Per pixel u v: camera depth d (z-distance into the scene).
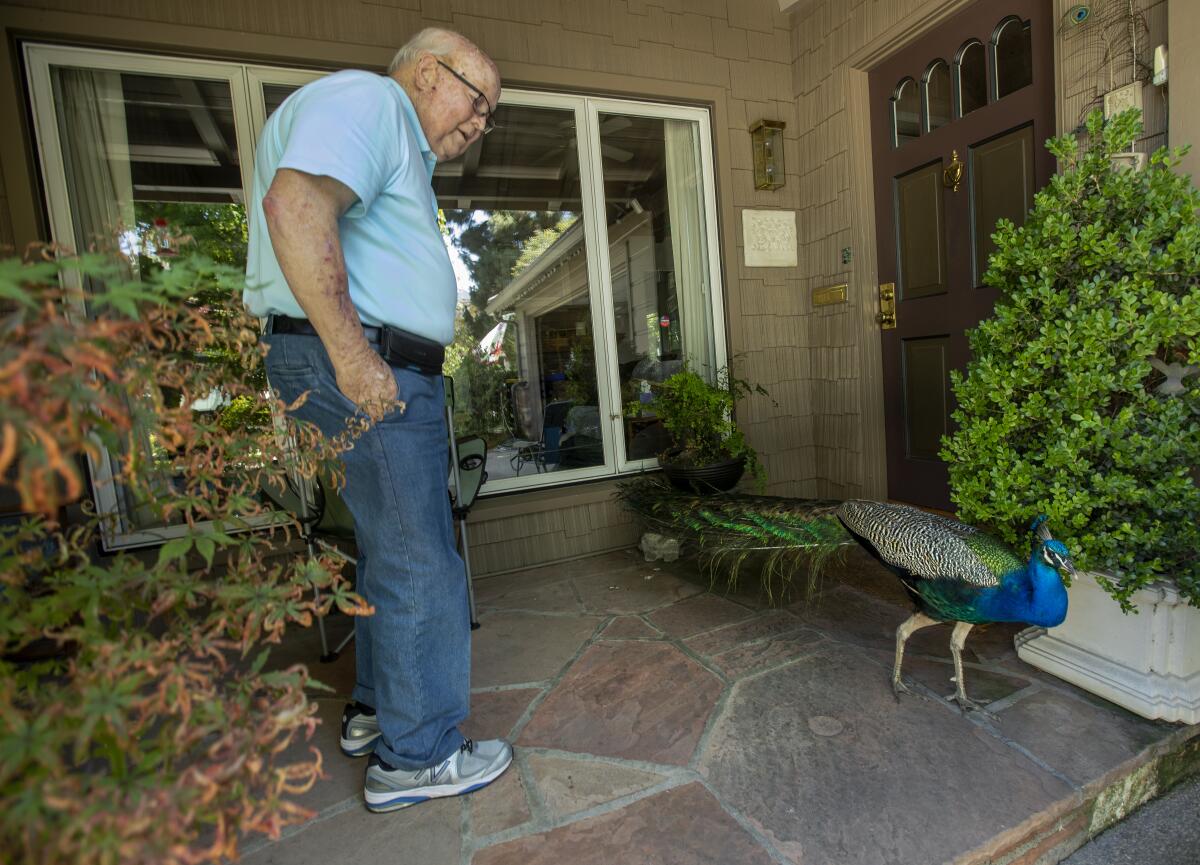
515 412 3.54
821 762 1.55
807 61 3.49
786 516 2.20
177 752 0.65
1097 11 2.13
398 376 1.38
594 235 3.35
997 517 1.78
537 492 3.26
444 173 3.49
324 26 2.64
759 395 3.62
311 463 1.00
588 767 1.58
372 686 1.69
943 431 3.00
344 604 0.87
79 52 2.40
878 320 3.29
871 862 1.25
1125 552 1.59
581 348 3.48
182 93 2.59
